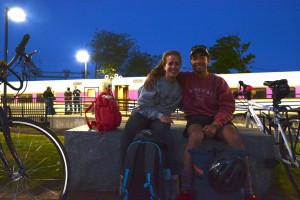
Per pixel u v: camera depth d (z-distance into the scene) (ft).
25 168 9.59
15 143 9.50
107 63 122.21
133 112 11.19
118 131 11.74
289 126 11.14
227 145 10.96
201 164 9.05
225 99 10.74
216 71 98.32
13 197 10.25
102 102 11.84
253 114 13.16
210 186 8.90
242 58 97.25
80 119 52.13
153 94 10.65
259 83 55.57
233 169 8.57
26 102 51.88
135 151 9.16
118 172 11.56
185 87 11.22
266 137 11.22
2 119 8.91
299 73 53.67
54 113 59.26
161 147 9.68
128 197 9.02
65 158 9.12
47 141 10.32
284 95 11.56
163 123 10.24
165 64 10.75
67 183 9.02
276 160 11.11
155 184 9.02
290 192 11.41
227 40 97.04
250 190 9.91
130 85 68.44
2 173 9.67
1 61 8.77
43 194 10.56
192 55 11.03
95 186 11.65
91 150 11.64
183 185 9.78
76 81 73.82
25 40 8.93
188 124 11.00
